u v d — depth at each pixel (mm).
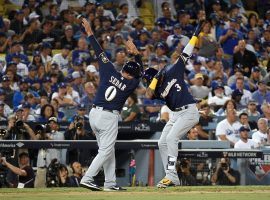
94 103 33781
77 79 54750
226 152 40062
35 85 54531
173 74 34688
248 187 35594
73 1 68312
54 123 41844
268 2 76938
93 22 64062
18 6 69875
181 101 34812
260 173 41219
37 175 39219
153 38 64688
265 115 48344
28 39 62750
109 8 69812
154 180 40625
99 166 33312
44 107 45688
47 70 57656
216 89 53188
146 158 40906
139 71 33688
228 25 68438
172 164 34812
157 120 46625
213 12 71062
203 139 45719
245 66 63531
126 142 39812
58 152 40438
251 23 71938
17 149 39219
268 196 31156
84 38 60594
